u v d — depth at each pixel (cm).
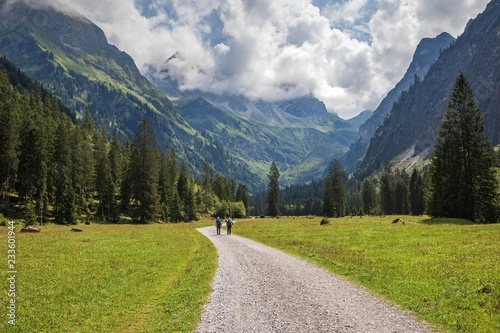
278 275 2269
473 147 6769
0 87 15088
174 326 1428
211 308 1631
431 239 3538
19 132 9750
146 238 4988
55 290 1992
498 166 7362
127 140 19488
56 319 1548
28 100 16938
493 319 1344
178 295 1905
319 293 1805
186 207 13862
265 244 4078
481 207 6650
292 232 5322
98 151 13888
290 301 1678
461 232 3938
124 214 11788
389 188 15812
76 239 4681
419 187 14562
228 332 1322
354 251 3095
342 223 7025
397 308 1540
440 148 7325
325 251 3181
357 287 1912
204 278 2269
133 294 1945
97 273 2448
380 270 2262
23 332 1395
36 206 9088
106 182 11569
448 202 6875
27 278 2266
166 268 2684
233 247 3831
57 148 10488
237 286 2027
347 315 1456
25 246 3797
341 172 15438
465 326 1296
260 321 1422
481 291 1658
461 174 6856
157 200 11519
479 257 2403
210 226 8775
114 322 1525
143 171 11244
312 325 1349
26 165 9462
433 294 1684
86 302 1795
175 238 5012
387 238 3884
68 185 9588
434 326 1320
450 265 2239
